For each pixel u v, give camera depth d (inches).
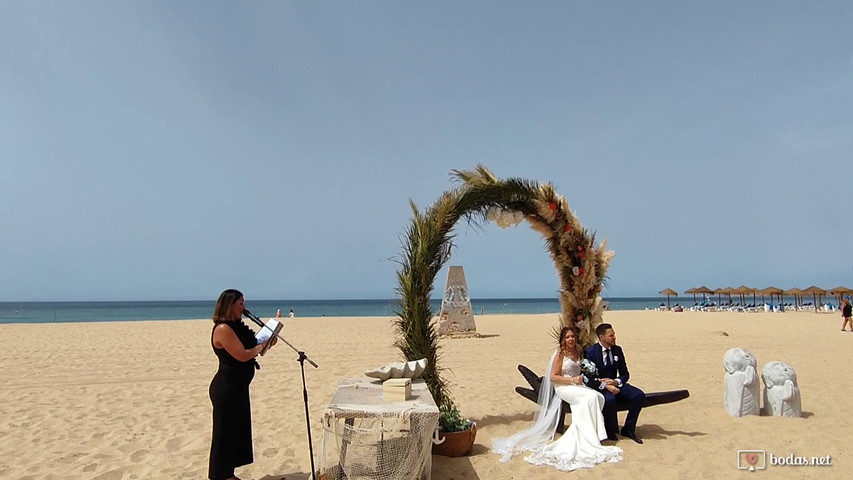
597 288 272.7
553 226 271.3
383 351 589.6
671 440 232.2
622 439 233.5
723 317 1406.3
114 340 725.3
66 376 422.9
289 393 352.2
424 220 247.9
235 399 173.6
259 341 180.9
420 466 172.1
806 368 437.4
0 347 627.5
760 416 267.4
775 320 1229.7
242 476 197.5
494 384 381.1
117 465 209.6
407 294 243.8
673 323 1126.4
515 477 190.4
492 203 259.0
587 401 221.1
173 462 213.3
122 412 300.0
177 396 345.1
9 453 225.5
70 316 2142.0
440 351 591.2
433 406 177.3
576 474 191.9
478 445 230.2
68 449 230.8
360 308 3641.7
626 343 669.9
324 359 522.6
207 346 649.0
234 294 178.9
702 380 390.9
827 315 1496.1
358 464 189.2
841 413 273.4
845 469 194.4
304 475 198.2
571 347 237.3
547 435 228.7
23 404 320.5
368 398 190.2
